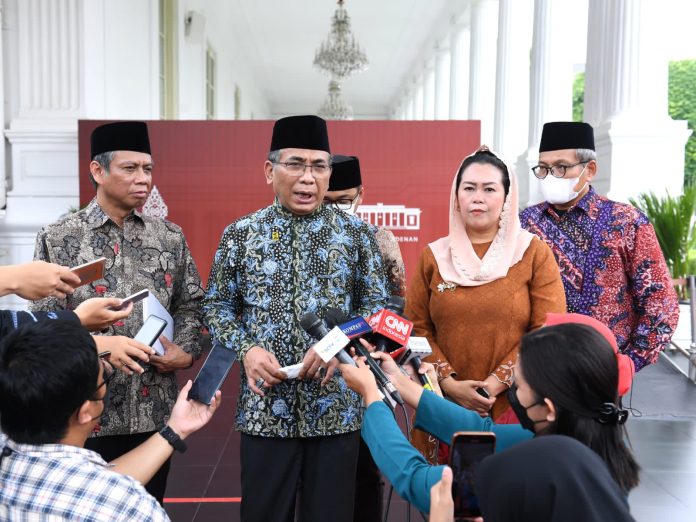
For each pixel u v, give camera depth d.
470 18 12.10
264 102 25.92
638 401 4.48
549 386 1.08
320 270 1.89
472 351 1.98
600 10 5.98
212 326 1.90
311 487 1.89
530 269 1.99
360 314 1.90
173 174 6.08
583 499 0.92
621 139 5.64
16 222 6.46
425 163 6.07
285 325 1.85
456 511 1.18
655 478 3.19
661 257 2.19
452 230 2.05
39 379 1.13
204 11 12.58
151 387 1.96
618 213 2.24
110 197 1.98
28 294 1.49
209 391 1.52
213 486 3.10
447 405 1.52
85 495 1.12
